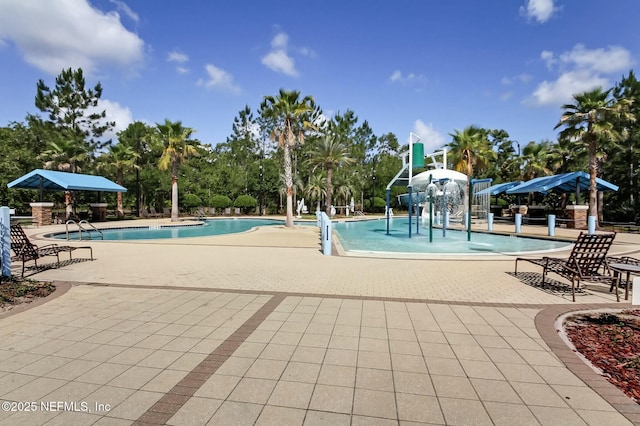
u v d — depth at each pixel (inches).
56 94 1293.1
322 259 362.0
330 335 152.0
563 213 1104.8
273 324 165.8
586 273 232.8
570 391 107.5
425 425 90.9
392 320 171.3
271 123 1873.8
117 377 115.6
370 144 2204.7
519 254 406.6
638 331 156.3
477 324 166.1
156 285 244.2
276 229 810.8
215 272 291.4
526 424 91.4
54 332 155.3
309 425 90.3
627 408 98.5
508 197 1585.9
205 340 146.5
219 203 1505.9
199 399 102.7
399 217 1503.4
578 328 161.2
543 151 1248.8
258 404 100.0
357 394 105.4
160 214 1373.0
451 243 573.3
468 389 108.7
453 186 873.5
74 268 310.0
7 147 1115.3
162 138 1049.5
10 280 251.3
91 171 1359.5
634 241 540.1
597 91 752.3
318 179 1546.5
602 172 1080.2
